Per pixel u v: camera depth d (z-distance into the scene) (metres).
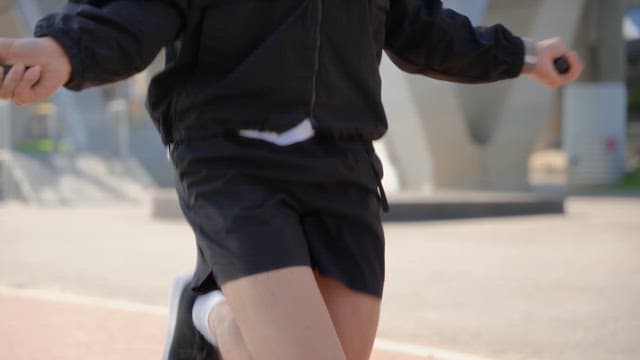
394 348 7.45
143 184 44.34
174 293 3.59
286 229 2.95
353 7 3.19
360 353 3.24
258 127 3.03
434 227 22.73
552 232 20.70
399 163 36.62
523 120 37.38
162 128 3.30
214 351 3.42
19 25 49.88
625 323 8.80
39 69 2.49
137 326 8.48
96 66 2.65
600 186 47.22
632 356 7.31
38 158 46.38
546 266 13.81
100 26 2.67
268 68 3.03
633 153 63.22
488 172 37.06
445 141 35.50
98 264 14.33
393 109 35.72
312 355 2.77
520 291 11.09
